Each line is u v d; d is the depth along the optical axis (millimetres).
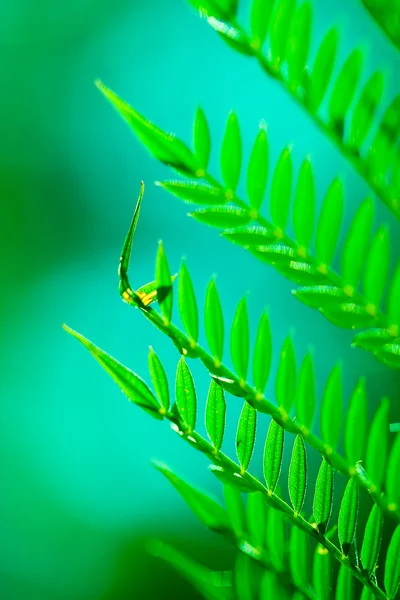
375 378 614
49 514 1054
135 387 225
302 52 221
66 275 1261
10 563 1058
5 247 1255
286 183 223
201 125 220
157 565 876
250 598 229
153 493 1035
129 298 222
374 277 223
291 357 224
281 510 224
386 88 221
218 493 1007
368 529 224
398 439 223
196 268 1148
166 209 1243
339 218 223
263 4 219
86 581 987
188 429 225
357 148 222
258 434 700
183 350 224
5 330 1210
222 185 222
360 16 768
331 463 224
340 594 227
